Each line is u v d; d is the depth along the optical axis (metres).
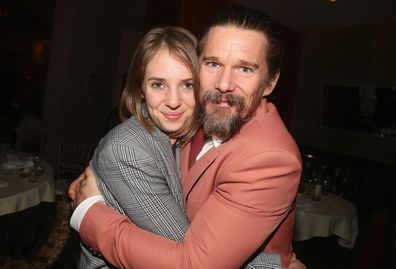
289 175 0.81
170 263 0.78
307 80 6.06
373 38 5.13
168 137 1.00
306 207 3.02
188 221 0.92
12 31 10.39
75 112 5.66
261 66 0.88
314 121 5.95
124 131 0.92
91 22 5.65
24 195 2.66
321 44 5.84
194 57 0.92
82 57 5.60
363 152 5.21
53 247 1.59
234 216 0.78
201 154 0.99
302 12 4.94
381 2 4.15
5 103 9.82
